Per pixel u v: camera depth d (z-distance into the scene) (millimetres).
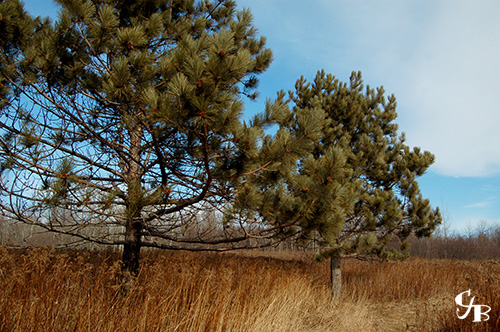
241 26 4688
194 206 3988
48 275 3305
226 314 3734
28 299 2707
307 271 9375
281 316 4590
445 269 10109
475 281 7191
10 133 3512
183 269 4098
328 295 7051
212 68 2393
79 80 3430
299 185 3342
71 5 3082
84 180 3457
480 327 3984
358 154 7484
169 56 3496
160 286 3678
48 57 3119
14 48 3494
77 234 3564
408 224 7816
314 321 5406
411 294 8109
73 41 3299
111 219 3709
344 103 8250
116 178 4309
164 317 3068
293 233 3887
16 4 3348
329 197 3258
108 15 3250
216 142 3197
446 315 4945
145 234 4035
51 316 2732
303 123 3055
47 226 3361
